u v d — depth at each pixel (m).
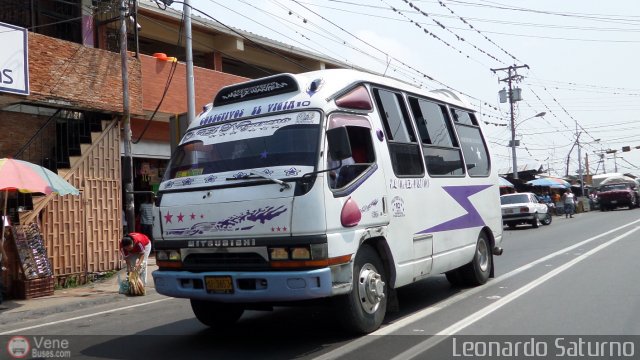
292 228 5.59
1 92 11.42
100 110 13.69
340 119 6.31
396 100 7.64
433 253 7.75
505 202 26.52
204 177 6.29
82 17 15.08
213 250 5.97
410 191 7.31
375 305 6.47
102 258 13.47
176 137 14.73
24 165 9.97
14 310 9.73
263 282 5.64
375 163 6.64
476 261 9.30
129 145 13.38
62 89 12.84
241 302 6.02
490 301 8.12
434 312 7.53
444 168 8.49
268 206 5.71
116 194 13.97
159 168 18.30
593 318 6.85
